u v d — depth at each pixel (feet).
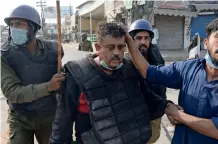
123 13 62.03
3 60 7.95
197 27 59.62
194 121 5.64
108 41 5.72
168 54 50.75
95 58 6.30
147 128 6.31
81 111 6.19
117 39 5.73
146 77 6.54
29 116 8.35
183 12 56.34
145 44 8.76
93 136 5.92
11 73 7.96
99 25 5.98
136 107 6.25
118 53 5.80
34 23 8.18
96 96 5.90
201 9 58.59
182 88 6.07
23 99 7.53
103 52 5.85
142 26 8.74
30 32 8.08
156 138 9.89
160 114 6.60
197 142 5.82
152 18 54.85
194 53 24.71
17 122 8.45
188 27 58.44
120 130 5.97
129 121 6.10
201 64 5.90
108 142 5.87
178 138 6.13
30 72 8.22
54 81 6.48
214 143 5.73
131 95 6.24
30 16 8.01
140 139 6.18
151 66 6.58
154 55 8.89
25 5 8.17
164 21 57.77
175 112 6.02
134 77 6.43
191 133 5.90
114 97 6.03
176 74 6.24
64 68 6.43
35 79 8.28
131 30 8.83
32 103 8.24
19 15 7.87
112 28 5.74
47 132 8.87
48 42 8.80
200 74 5.82
